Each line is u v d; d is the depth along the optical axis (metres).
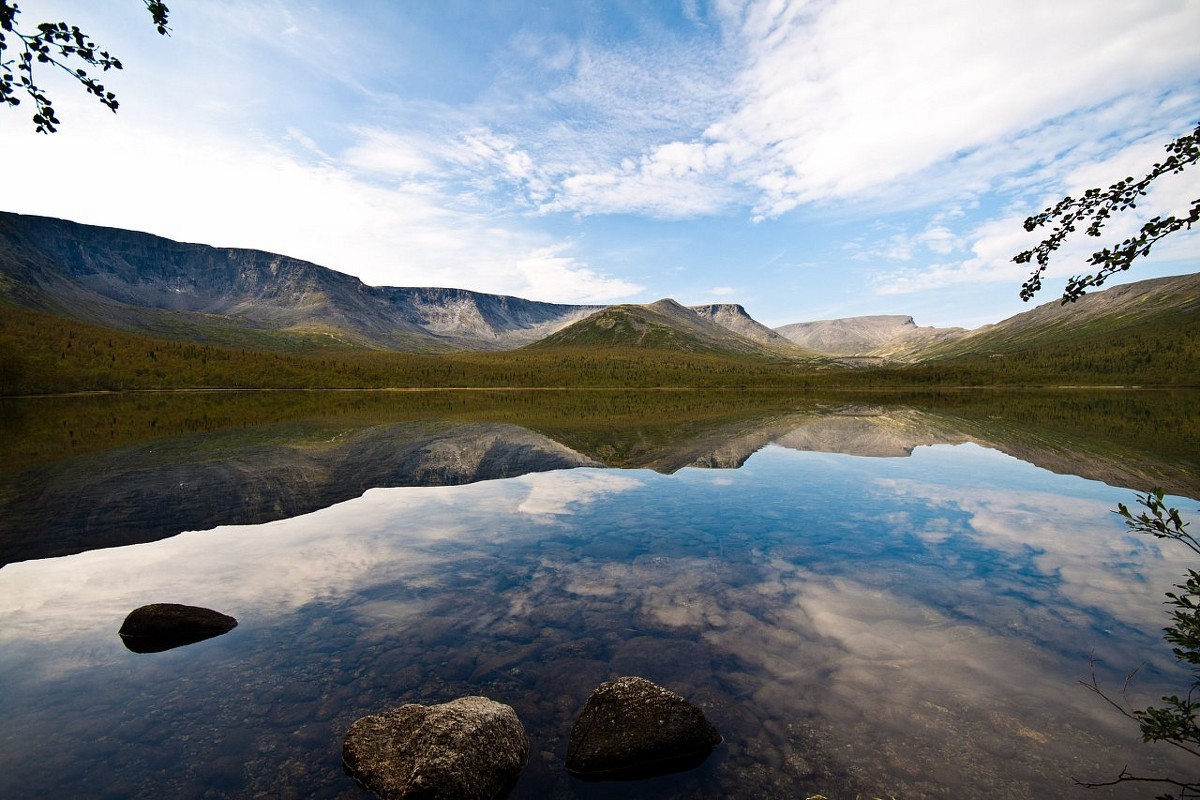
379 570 13.67
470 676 8.91
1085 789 6.22
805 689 8.39
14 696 8.33
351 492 23.00
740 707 7.98
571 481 25.30
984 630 10.18
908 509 19.58
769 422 57.00
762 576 13.12
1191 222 6.11
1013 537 16.11
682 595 12.01
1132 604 11.28
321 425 53.97
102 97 6.76
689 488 23.48
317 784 6.65
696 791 6.51
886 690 8.30
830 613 11.01
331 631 10.44
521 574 13.38
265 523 18.11
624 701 7.54
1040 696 8.06
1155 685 8.24
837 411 74.69
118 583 12.87
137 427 50.94
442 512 19.53
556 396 132.12
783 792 6.40
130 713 7.95
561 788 6.69
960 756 6.84
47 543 15.95
